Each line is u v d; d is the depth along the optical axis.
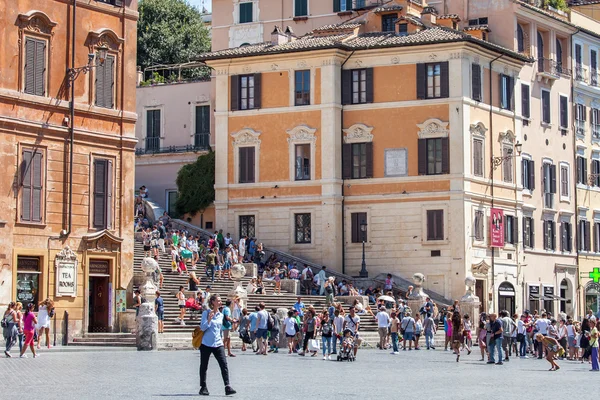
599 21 113.38
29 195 61.19
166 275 72.88
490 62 92.50
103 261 65.69
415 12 96.31
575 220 105.50
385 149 89.94
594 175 109.25
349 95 91.00
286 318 62.75
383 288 86.50
